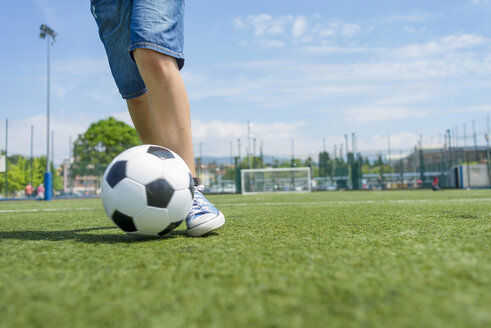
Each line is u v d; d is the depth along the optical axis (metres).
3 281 0.85
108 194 1.52
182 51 1.85
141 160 1.53
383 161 25.06
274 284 0.78
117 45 2.08
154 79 1.73
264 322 0.57
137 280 0.84
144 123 2.31
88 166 24.12
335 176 25.83
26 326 0.58
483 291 0.70
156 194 1.50
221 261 1.03
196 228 1.60
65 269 0.97
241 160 25.94
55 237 1.69
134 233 1.56
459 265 0.92
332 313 0.60
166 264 1.00
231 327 0.55
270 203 5.97
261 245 1.30
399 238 1.42
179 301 0.68
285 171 23.34
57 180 36.44
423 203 4.46
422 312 0.60
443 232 1.57
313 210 3.60
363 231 1.67
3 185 23.34
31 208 6.11
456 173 21.03
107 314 0.62
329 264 0.96
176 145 1.79
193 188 1.66
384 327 0.54
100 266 1.00
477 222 1.99
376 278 0.81
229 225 2.09
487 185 19.97
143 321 0.59
